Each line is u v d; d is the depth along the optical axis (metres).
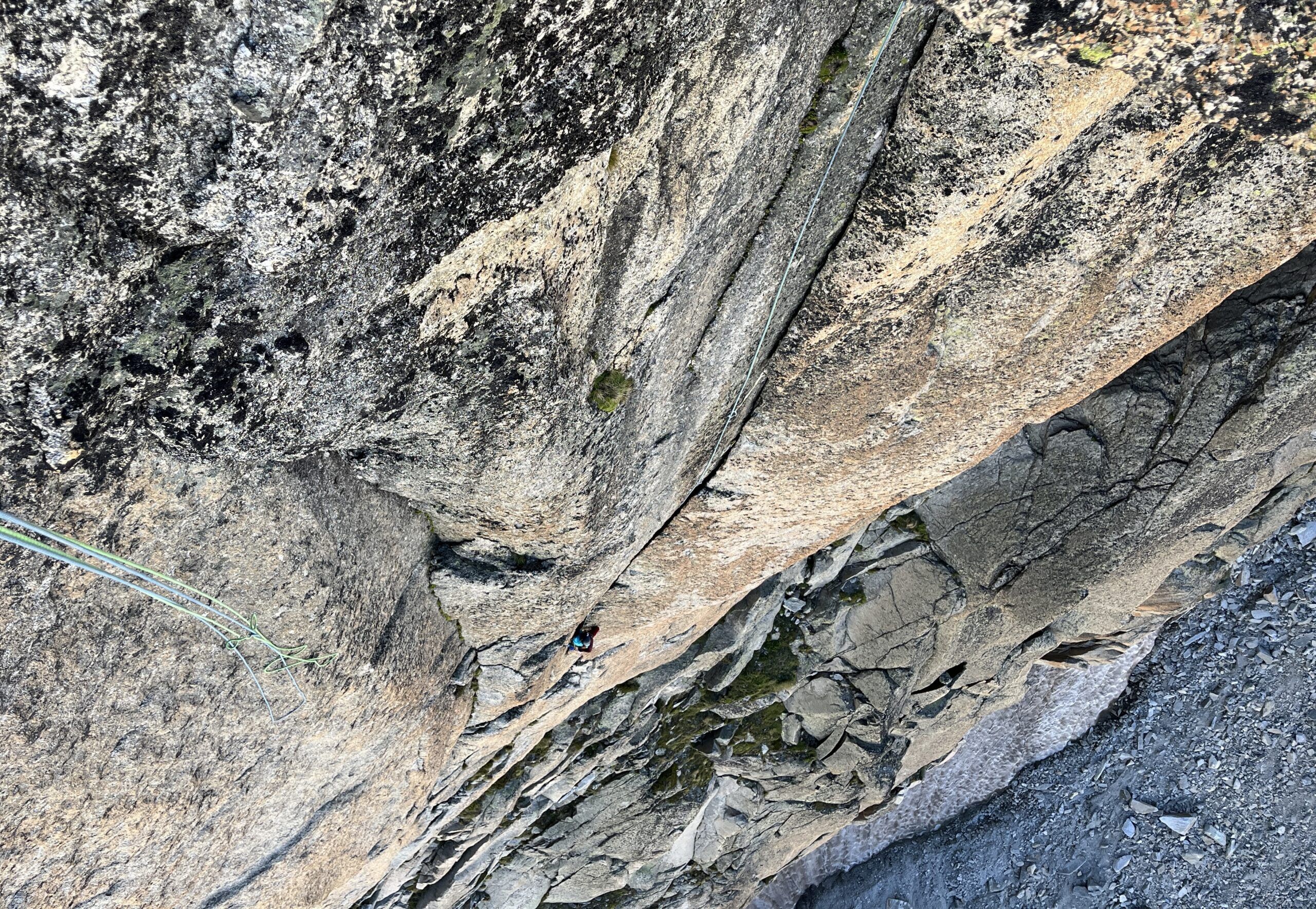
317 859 6.18
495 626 6.32
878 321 5.94
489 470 4.40
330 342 3.14
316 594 4.23
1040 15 3.99
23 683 3.06
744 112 3.97
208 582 3.60
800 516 8.09
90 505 2.89
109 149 2.17
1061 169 4.93
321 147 2.53
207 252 2.59
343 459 4.12
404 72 2.54
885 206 5.14
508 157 3.08
